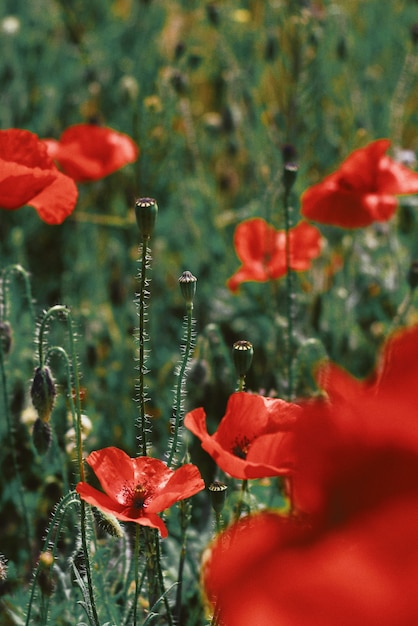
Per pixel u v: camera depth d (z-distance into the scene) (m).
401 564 0.59
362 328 4.14
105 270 4.54
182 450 3.00
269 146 4.57
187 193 4.74
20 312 4.13
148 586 2.12
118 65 5.70
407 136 5.47
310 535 0.62
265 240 3.47
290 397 2.85
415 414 0.63
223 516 2.44
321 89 5.16
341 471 0.63
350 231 4.19
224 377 3.29
